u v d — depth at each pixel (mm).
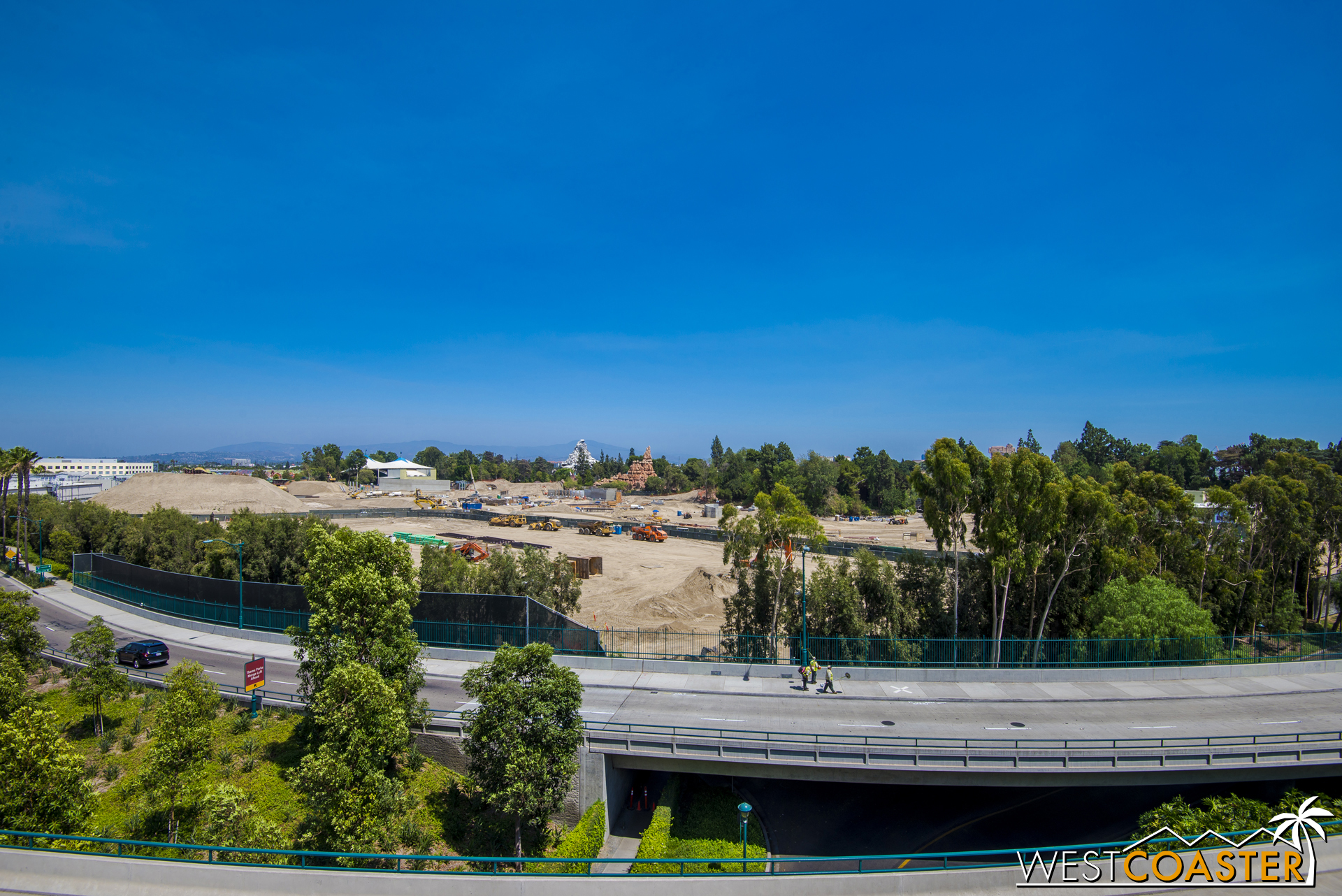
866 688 38875
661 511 193250
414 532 135000
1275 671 41625
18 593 43906
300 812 28094
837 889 17375
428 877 17250
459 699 37812
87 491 198875
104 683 35438
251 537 67562
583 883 17250
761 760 29484
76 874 16797
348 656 31016
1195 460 151875
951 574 51312
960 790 36312
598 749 30359
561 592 54188
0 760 22141
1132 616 43562
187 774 26391
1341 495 62781
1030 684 39594
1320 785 31391
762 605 47406
